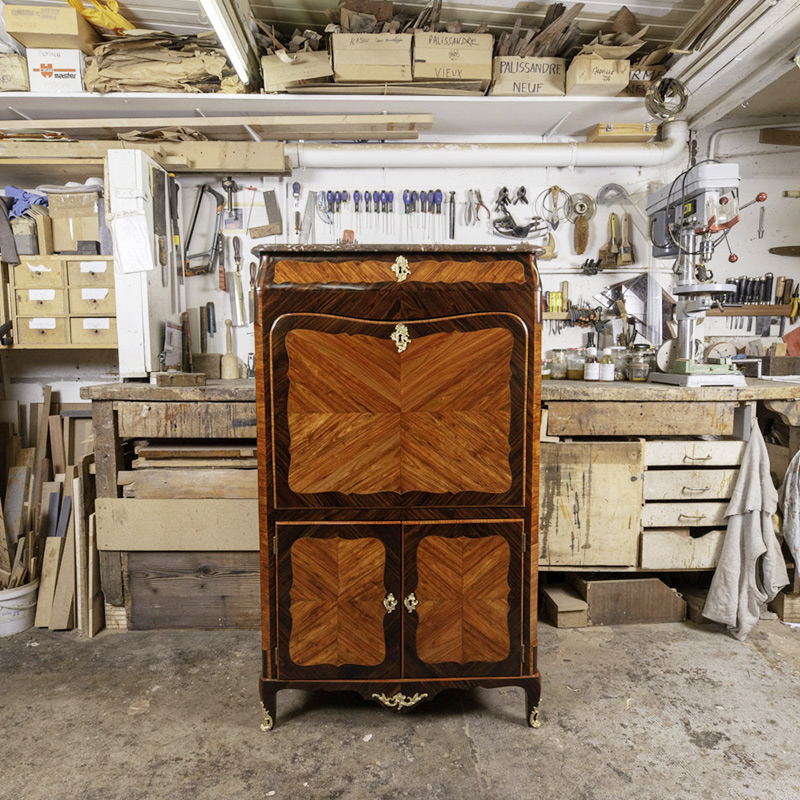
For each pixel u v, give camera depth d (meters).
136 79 2.39
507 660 1.58
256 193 2.88
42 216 2.47
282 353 1.48
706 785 1.39
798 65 2.30
